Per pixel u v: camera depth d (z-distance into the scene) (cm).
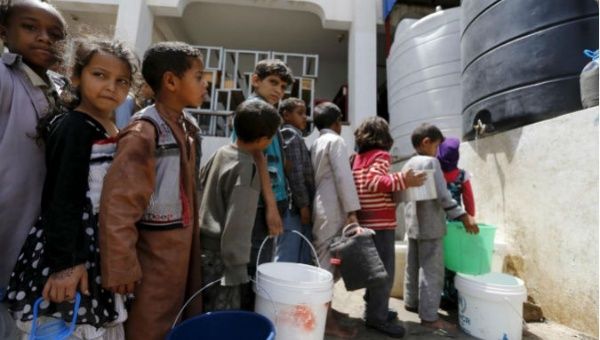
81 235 96
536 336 206
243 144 146
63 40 126
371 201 208
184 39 774
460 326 220
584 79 211
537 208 242
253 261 164
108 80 108
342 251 177
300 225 201
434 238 218
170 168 115
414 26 448
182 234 116
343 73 873
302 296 129
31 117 117
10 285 98
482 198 304
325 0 579
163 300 111
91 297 97
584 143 206
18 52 121
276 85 191
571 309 215
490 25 282
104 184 98
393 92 491
